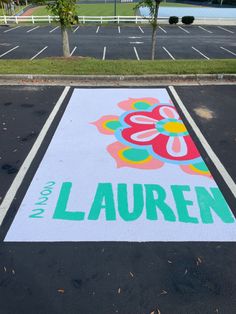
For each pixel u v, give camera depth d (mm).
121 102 8188
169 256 3742
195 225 4191
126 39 22656
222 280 3467
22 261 3656
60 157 5730
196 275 3516
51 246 3855
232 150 6012
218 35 25188
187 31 27359
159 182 5055
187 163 5578
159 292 3318
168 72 10031
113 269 3572
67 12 11898
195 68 10508
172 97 8539
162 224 4195
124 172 5297
